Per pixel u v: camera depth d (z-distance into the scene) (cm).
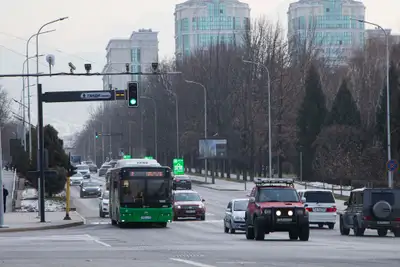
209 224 10919
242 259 4853
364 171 15838
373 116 19038
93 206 16288
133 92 10381
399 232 7919
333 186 16838
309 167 19700
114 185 10606
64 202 15938
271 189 7256
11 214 12625
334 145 17425
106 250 5891
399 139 15912
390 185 12231
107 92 10700
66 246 6450
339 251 5556
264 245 6384
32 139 18938
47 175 10625
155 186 9994
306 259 4812
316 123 19650
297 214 7025
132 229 9694
